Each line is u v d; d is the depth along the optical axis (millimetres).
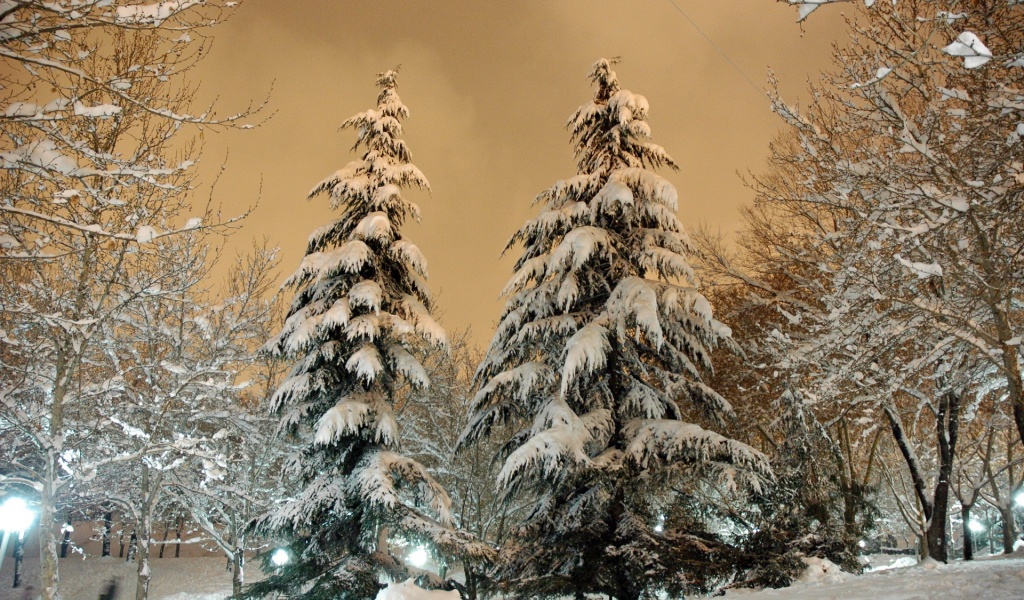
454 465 22953
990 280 8648
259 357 16078
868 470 19797
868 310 10195
